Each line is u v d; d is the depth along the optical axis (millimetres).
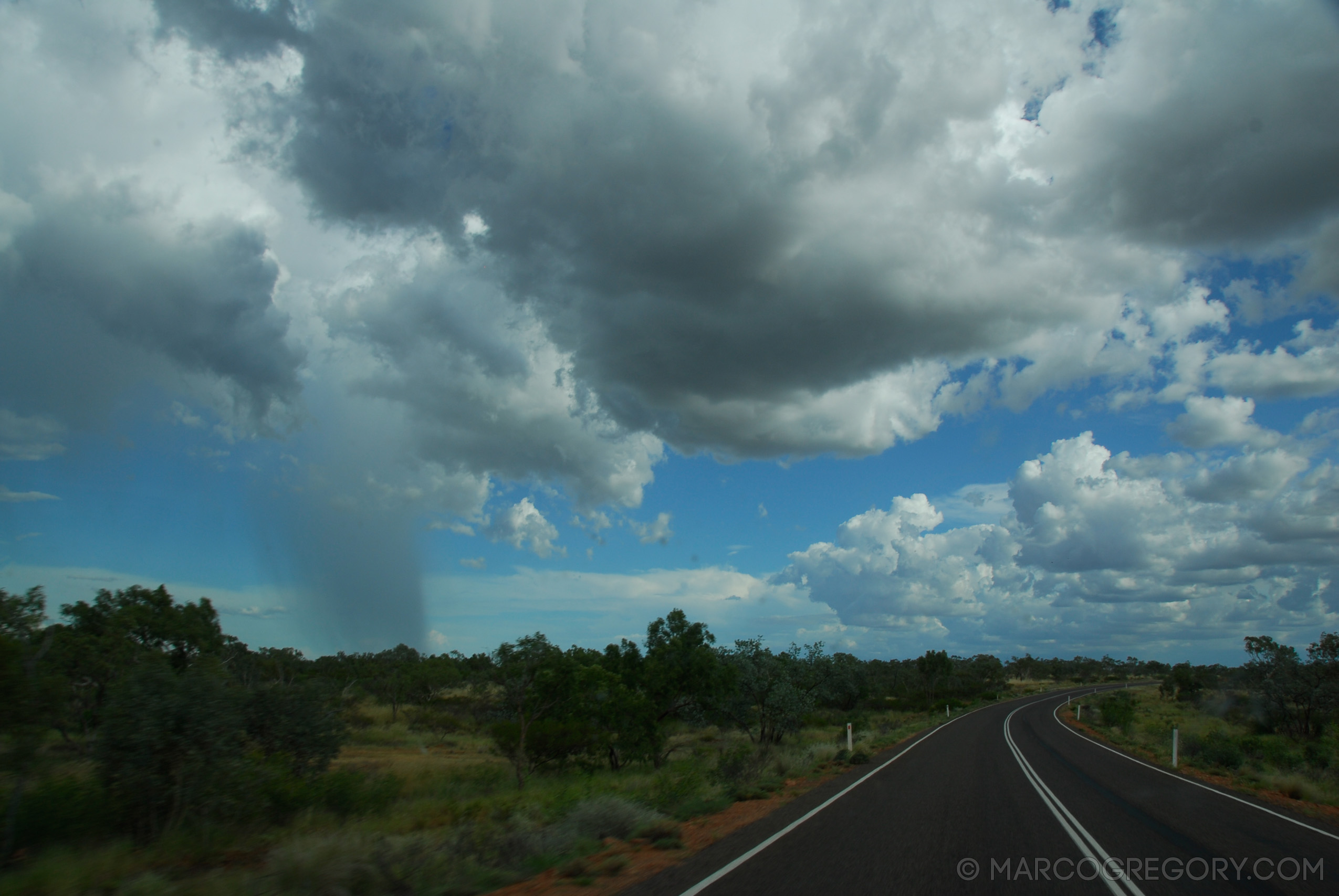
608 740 28922
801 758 21656
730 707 36312
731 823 11805
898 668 135375
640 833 10336
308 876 7684
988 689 111125
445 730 48500
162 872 9102
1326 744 35875
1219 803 14852
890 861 8672
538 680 25562
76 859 9352
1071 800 14453
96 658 23141
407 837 10289
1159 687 115250
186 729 11578
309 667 71625
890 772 19625
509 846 8977
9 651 11078
